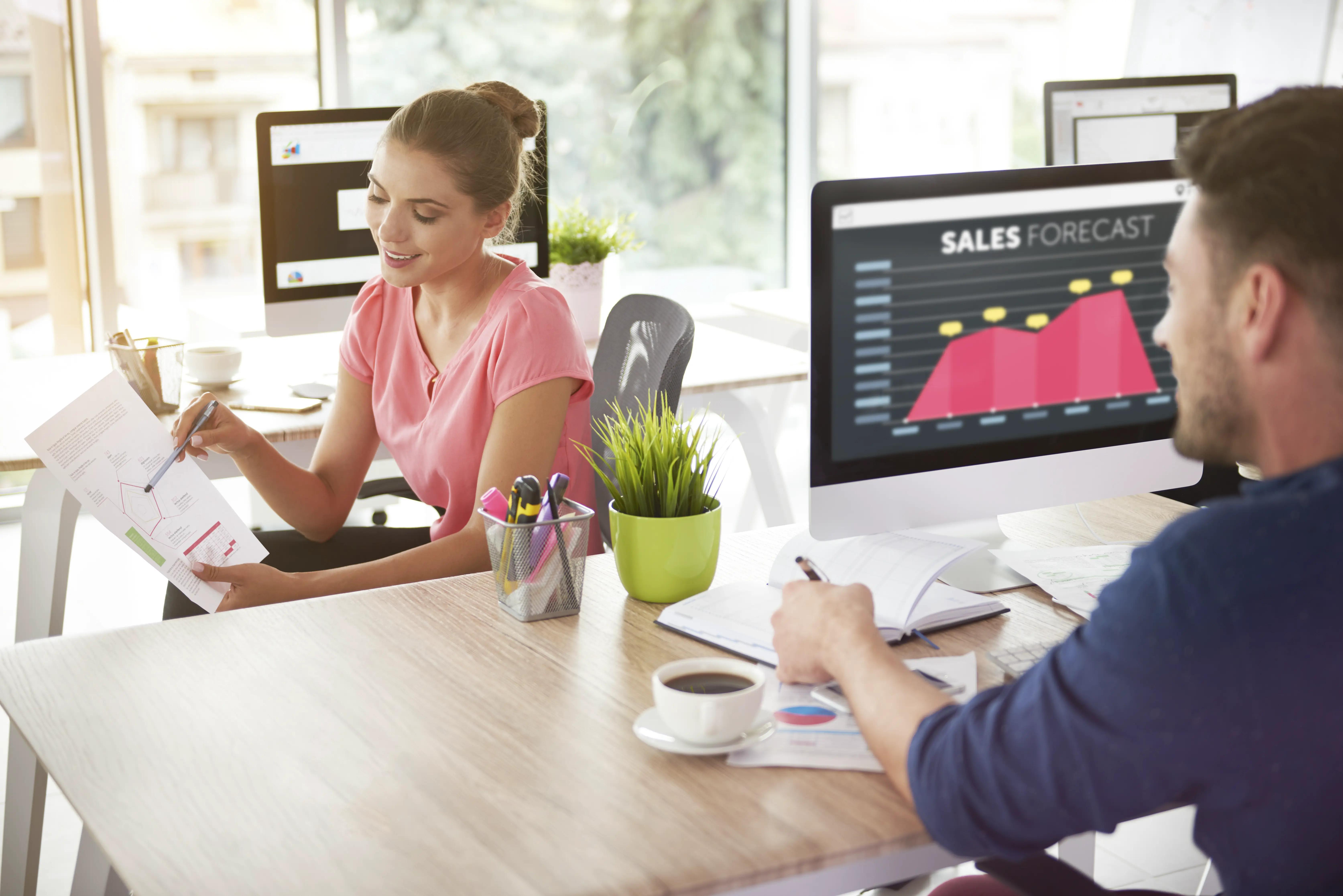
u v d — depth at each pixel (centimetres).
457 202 172
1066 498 147
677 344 196
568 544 129
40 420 212
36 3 373
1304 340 76
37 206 387
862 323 134
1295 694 72
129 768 99
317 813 92
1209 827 80
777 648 112
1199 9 426
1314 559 72
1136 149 273
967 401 140
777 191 523
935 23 523
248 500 382
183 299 412
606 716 108
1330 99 77
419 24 437
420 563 157
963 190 135
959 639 126
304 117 253
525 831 90
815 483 136
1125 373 147
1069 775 79
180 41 395
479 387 178
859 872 89
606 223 300
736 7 497
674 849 88
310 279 260
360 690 113
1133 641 76
